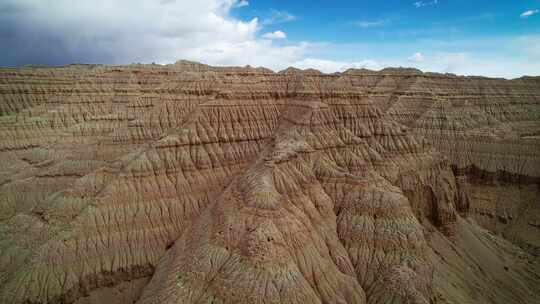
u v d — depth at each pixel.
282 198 48.62
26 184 76.81
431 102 125.69
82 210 55.28
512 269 63.31
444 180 74.75
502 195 94.62
